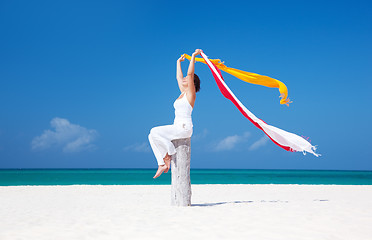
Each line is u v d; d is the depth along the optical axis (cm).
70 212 608
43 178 3544
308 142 717
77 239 382
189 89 680
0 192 1144
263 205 707
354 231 426
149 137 673
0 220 514
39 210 643
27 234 409
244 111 717
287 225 462
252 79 776
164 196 1003
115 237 392
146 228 444
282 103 771
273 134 734
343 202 787
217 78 705
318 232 417
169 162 695
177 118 679
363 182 2892
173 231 425
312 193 1130
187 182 690
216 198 950
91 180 3033
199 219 514
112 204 768
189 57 736
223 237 390
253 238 385
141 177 3862
